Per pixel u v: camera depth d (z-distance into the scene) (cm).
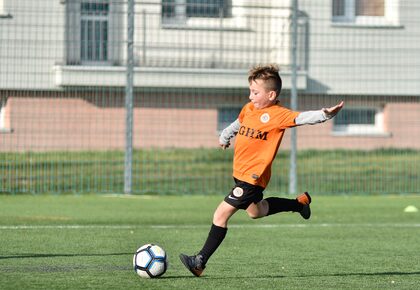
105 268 1880
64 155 4134
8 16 4322
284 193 3838
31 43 4378
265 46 4925
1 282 1669
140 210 3238
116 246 2280
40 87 4350
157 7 4612
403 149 4647
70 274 1786
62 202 3447
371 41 4991
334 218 3091
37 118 4188
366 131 4875
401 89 4850
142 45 4656
